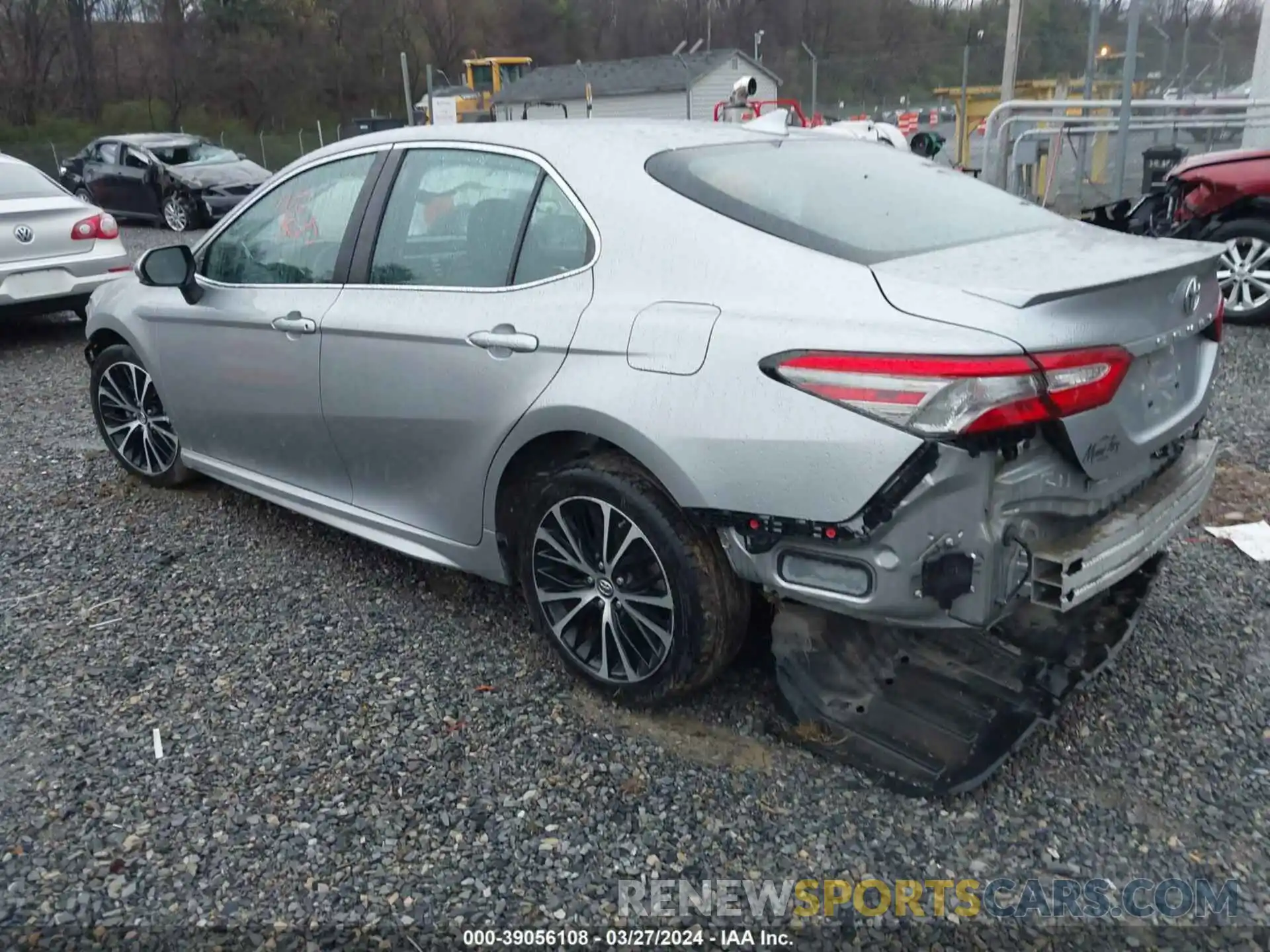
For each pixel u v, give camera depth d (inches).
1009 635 124.1
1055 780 112.2
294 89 2003.0
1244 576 156.6
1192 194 302.2
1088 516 107.7
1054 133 448.8
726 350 104.9
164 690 132.4
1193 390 121.7
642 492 114.4
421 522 144.5
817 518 99.8
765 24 2000.5
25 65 1804.9
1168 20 776.3
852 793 110.0
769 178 123.0
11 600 157.9
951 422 92.9
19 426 252.2
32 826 107.6
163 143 708.7
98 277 337.7
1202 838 104.0
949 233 118.6
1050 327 95.6
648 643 121.6
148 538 180.5
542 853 103.2
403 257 141.4
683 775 113.5
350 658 139.3
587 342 115.8
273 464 167.9
